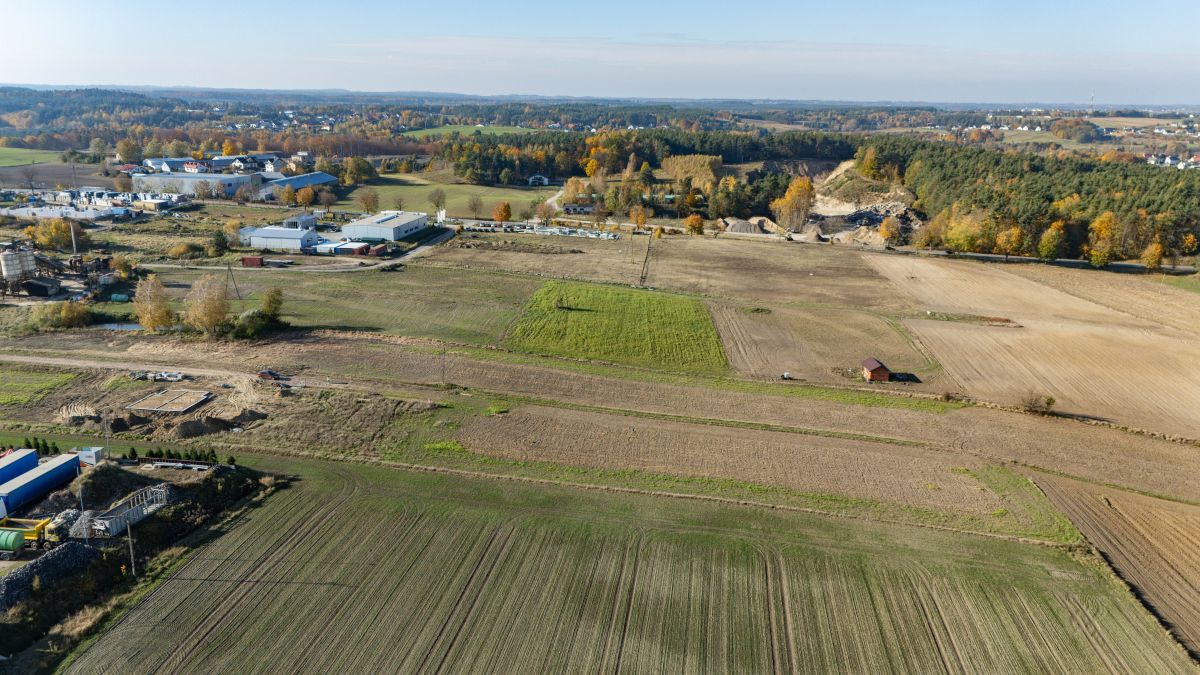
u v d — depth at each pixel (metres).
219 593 36.50
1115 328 89.94
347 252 120.69
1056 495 50.56
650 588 38.09
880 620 36.41
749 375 72.88
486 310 90.50
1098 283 113.81
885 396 68.06
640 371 72.62
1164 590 40.25
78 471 46.94
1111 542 44.94
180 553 39.69
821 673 32.69
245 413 57.31
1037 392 69.81
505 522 43.97
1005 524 46.19
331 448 53.03
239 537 41.50
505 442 55.38
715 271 118.75
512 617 35.38
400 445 54.12
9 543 38.53
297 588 37.03
